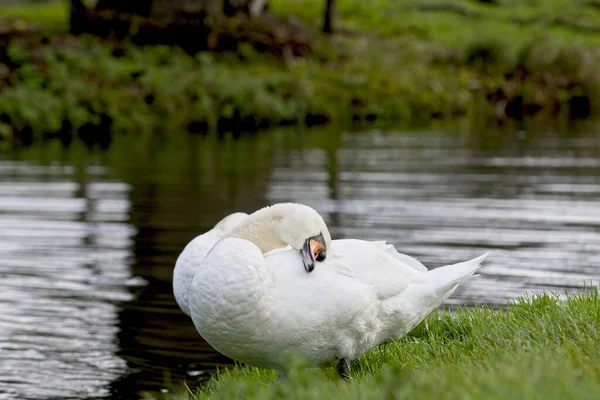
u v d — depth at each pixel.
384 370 6.27
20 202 17.78
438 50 42.91
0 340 10.04
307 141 28.19
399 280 7.04
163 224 15.71
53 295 11.70
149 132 30.91
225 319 6.37
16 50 32.03
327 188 19.08
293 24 42.91
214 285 6.35
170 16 38.66
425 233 14.55
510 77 41.25
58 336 10.19
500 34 44.84
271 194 18.42
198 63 37.03
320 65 39.66
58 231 15.26
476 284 11.41
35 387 8.76
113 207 17.25
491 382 4.76
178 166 22.67
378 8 52.19
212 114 32.44
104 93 31.69
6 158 24.16
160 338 10.14
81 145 27.28
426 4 54.06
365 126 32.88
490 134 29.67
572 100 40.25
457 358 6.58
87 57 33.69
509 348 6.42
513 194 18.03
